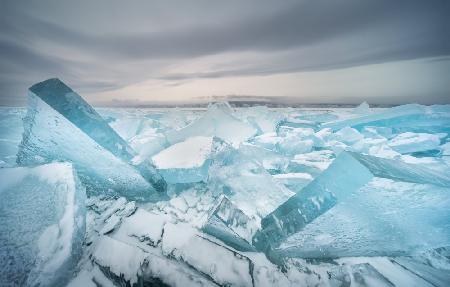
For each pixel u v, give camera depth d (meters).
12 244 1.79
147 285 1.77
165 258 1.98
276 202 3.15
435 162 4.43
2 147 5.08
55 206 2.12
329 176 2.21
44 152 3.11
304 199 2.28
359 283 1.98
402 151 5.63
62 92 2.66
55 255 1.86
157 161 4.08
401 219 2.09
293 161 4.48
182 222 2.81
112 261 1.93
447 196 1.92
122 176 3.08
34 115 2.73
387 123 7.77
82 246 2.18
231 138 6.12
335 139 6.61
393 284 1.97
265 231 2.36
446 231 2.17
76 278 1.90
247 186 3.35
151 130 7.38
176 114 10.11
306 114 11.63
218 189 3.46
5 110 8.12
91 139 2.69
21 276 1.70
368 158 2.22
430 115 7.42
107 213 2.71
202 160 3.80
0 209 1.92
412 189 1.90
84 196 2.51
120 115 10.06
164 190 3.35
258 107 9.16
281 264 2.20
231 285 1.86
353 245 2.24
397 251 2.30
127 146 3.17
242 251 2.30
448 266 2.22
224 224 2.28
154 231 2.22
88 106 2.85
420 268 2.20
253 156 3.77
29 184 2.19
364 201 1.99
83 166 3.06
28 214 1.98
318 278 2.04
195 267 1.94
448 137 6.99
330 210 2.03
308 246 2.23
